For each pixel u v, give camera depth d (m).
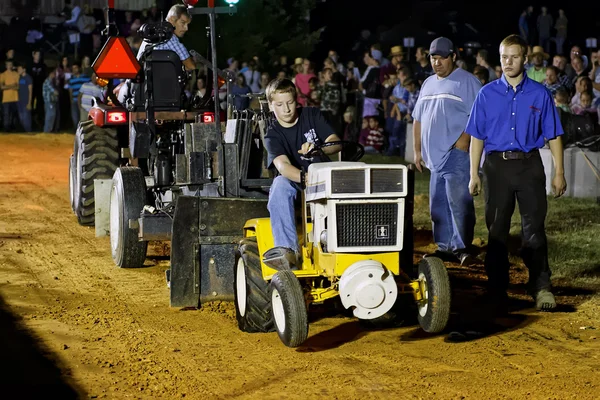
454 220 8.98
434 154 8.87
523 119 7.25
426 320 6.28
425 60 19.06
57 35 30.11
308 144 6.68
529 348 6.53
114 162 11.49
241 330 7.05
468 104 8.73
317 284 6.61
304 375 5.91
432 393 5.55
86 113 24.31
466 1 28.64
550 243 10.38
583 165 13.50
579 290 8.41
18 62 27.89
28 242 10.87
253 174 8.22
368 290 5.95
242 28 24.47
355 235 6.12
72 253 10.26
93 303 7.97
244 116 8.46
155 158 9.51
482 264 9.64
